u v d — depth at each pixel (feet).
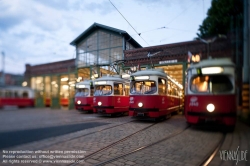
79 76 68.08
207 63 24.38
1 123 34.06
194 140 20.63
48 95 70.90
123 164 14.26
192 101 25.11
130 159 15.26
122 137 22.35
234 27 28.17
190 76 26.04
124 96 46.24
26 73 66.08
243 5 28.27
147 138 22.02
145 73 34.60
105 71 54.49
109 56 52.37
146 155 16.16
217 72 23.62
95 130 26.76
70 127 29.84
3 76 57.36
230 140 20.20
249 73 28.68
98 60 57.77
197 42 30.04
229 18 28.53
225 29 28.48
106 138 22.00
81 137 22.66
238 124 28.81
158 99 33.50
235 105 23.21
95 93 45.50
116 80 44.34
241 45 27.89
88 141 20.79
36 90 67.62
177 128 27.71
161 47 40.93
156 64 41.63
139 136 23.04
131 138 22.12
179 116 45.06
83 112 59.31
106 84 43.70
